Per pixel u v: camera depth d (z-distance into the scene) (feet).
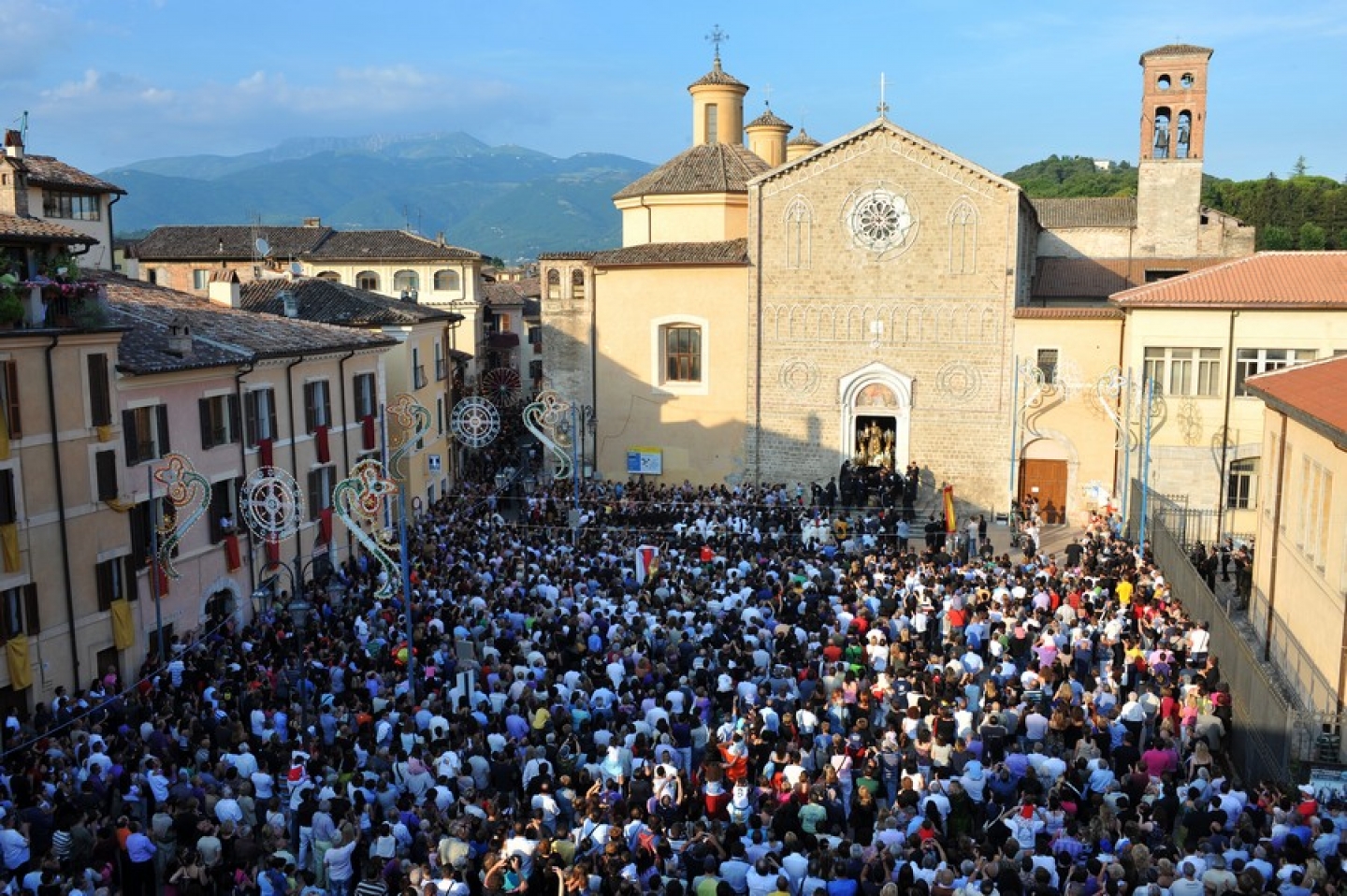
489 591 114.32
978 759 71.77
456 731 77.51
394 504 165.17
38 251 106.63
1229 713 85.05
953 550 146.30
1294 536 104.47
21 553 96.73
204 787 70.38
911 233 184.24
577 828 64.44
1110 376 165.17
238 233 313.12
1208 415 160.66
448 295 294.46
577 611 102.89
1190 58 224.12
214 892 64.44
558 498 180.55
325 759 72.69
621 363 203.72
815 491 183.32
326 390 151.94
